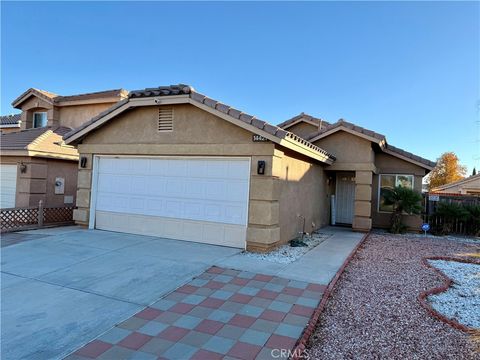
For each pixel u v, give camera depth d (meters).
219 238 9.59
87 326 4.72
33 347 4.14
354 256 9.32
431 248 10.96
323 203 14.85
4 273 6.84
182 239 10.12
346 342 4.40
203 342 4.36
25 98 18.38
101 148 11.44
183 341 4.38
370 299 5.95
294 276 7.04
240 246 9.31
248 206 9.13
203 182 9.90
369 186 13.77
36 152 13.41
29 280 6.47
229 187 9.54
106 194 11.51
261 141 8.98
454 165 45.53
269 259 8.30
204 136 9.74
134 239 10.09
